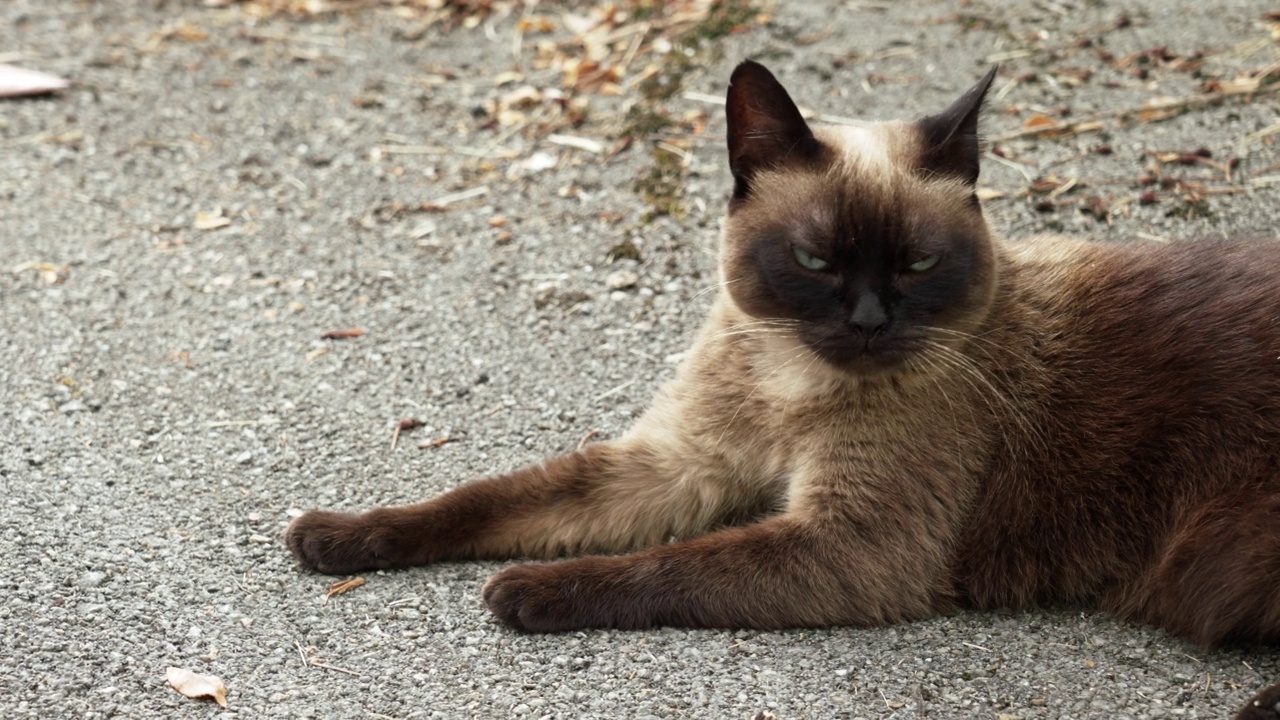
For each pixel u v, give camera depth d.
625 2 1.94
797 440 1.32
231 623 1.28
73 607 1.28
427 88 1.83
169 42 2.01
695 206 1.63
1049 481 1.30
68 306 1.56
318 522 1.32
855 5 1.82
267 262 1.61
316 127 1.79
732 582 1.28
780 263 1.29
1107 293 1.32
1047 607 1.31
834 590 1.28
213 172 1.73
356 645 1.27
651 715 1.22
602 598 1.28
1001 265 1.33
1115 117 1.63
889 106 1.68
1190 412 1.28
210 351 1.51
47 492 1.37
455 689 1.24
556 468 1.35
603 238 1.61
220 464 1.41
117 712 1.22
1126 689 1.24
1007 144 1.63
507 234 1.63
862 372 1.29
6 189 1.70
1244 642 1.27
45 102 1.83
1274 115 1.58
